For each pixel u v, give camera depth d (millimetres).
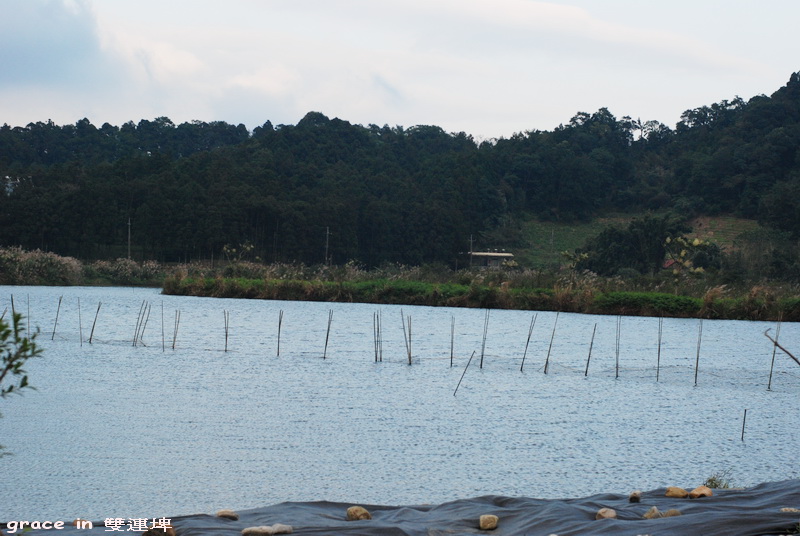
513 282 67938
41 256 87688
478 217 146625
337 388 26484
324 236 123938
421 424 20906
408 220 133750
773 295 58562
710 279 71875
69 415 20891
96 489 14680
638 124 198125
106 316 52062
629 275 94125
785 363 35562
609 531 10117
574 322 54000
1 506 13641
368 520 11000
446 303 65312
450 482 15570
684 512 11211
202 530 10461
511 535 10453
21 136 187250
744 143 156250
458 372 30969
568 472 16484
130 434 18891
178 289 74500
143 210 114500
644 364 34750
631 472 16594
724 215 149500
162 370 29688
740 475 16422
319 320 52156
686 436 20109
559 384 28609
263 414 21750
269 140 171500
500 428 20641
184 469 16047
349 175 152000
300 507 11992
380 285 67938
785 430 21047
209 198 119188
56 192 116625
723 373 32094
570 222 159750
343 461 16906
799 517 10258
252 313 56625
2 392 7742
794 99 164875
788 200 125562
